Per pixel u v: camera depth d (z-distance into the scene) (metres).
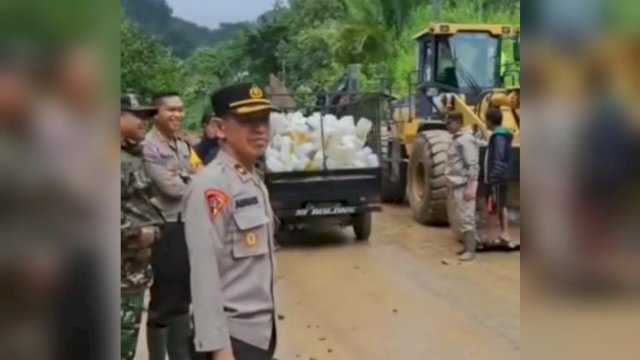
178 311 2.94
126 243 2.65
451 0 20.81
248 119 1.96
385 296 5.52
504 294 5.42
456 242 7.35
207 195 1.92
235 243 1.96
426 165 8.34
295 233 8.25
